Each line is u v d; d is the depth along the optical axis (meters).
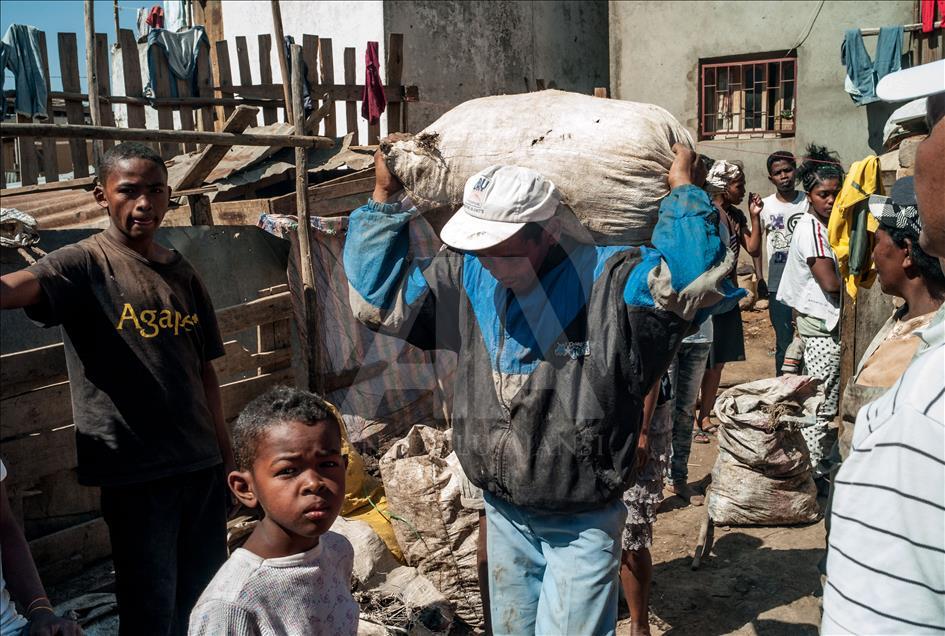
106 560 3.91
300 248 4.48
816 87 10.02
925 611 1.12
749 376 7.55
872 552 1.15
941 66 1.20
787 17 10.10
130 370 2.72
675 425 4.81
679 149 2.29
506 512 2.29
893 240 2.37
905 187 2.37
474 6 10.83
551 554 2.24
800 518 4.43
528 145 2.28
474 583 3.49
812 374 4.91
